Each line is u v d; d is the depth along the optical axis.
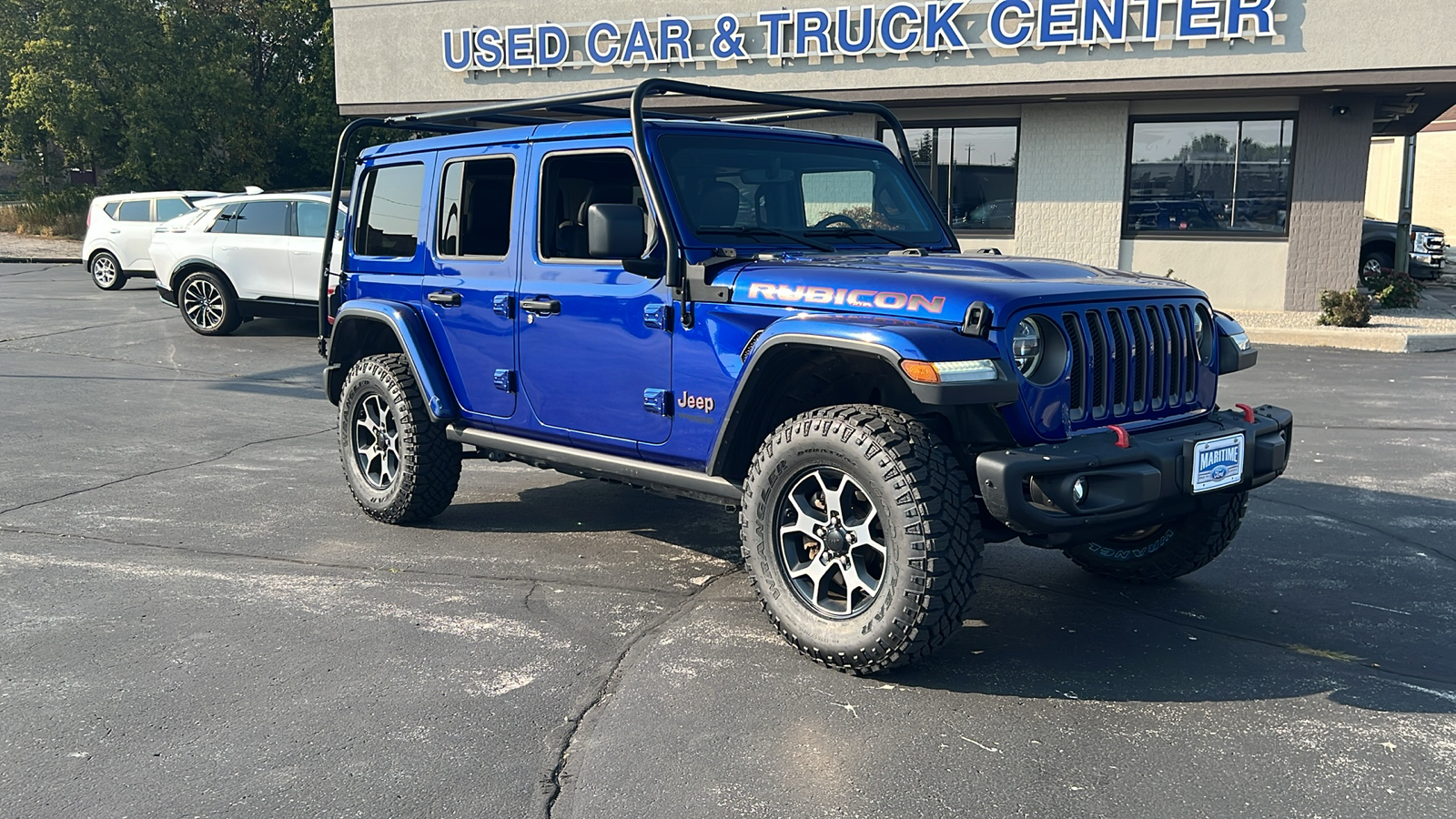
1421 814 3.11
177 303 14.09
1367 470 7.32
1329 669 4.16
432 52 18.27
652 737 3.57
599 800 3.19
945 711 3.77
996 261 4.55
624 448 4.87
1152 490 3.89
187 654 4.21
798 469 4.06
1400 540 5.82
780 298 4.18
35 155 37.16
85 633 4.41
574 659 4.21
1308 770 3.37
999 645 4.39
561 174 5.05
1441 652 4.34
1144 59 15.05
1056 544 3.93
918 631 3.78
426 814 3.11
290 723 3.65
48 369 11.28
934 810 3.13
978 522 3.82
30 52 33.19
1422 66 14.07
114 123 33.84
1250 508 6.44
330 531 5.91
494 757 3.44
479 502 6.57
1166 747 3.52
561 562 5.41
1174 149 16.14
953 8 15.56
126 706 3.77
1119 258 16.55
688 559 5.49
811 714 3.74
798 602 4.14
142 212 19.64
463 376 5.56
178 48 33.78
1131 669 4.15
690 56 16.89
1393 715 3.76
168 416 9.11
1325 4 14.26
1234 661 4.25
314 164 36.38
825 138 5.27
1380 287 16.81
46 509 6.27
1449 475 7.19
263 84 37.06
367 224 6.16
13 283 21.00
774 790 3.24
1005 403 3.76
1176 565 4.95
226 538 5.75
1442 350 13.05
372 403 6.07
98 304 17.31
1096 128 16.31
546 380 5.11
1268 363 12.06
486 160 5.37
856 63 16.20
